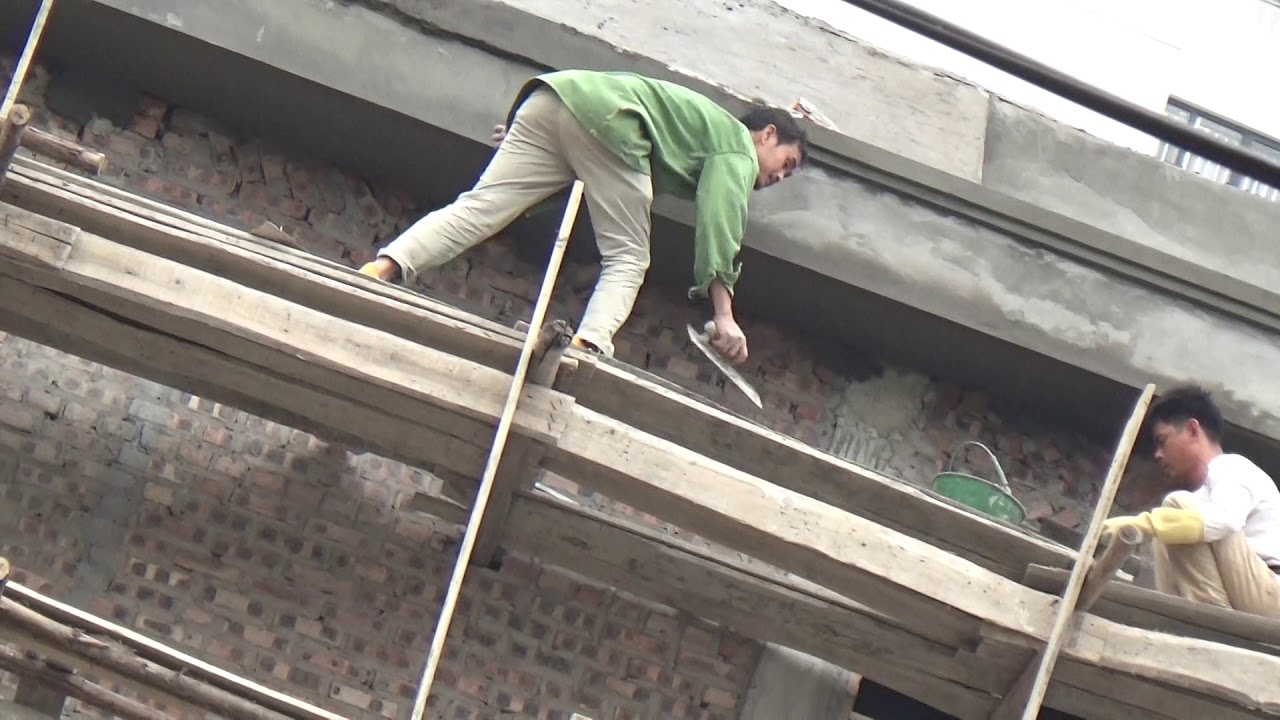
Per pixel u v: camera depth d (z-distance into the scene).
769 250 11.81
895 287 11.93
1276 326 12.34
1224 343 12.23
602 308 10.42
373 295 9.39
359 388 9.71
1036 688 9.19
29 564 10.62
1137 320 12.18
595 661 11.02
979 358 12.28
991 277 12.09
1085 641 9.43
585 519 10.55
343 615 10.84
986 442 12.51
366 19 11.74
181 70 11.83
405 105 11.60
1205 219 13.32
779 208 11.91
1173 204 13.34
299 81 11.59
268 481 11.10
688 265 12.12
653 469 9.33
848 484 9.91
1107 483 9.20
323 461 11.20
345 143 12.06
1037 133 13.48
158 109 12.12
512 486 10.24
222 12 11.55
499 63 11.87
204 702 8.68
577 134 10.54
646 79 10.81
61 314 10.02
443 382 9.22
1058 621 9.26
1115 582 9.79
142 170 11.93
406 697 10.71
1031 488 12.45
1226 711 9.81
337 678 10.68
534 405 9.28
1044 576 9.57
